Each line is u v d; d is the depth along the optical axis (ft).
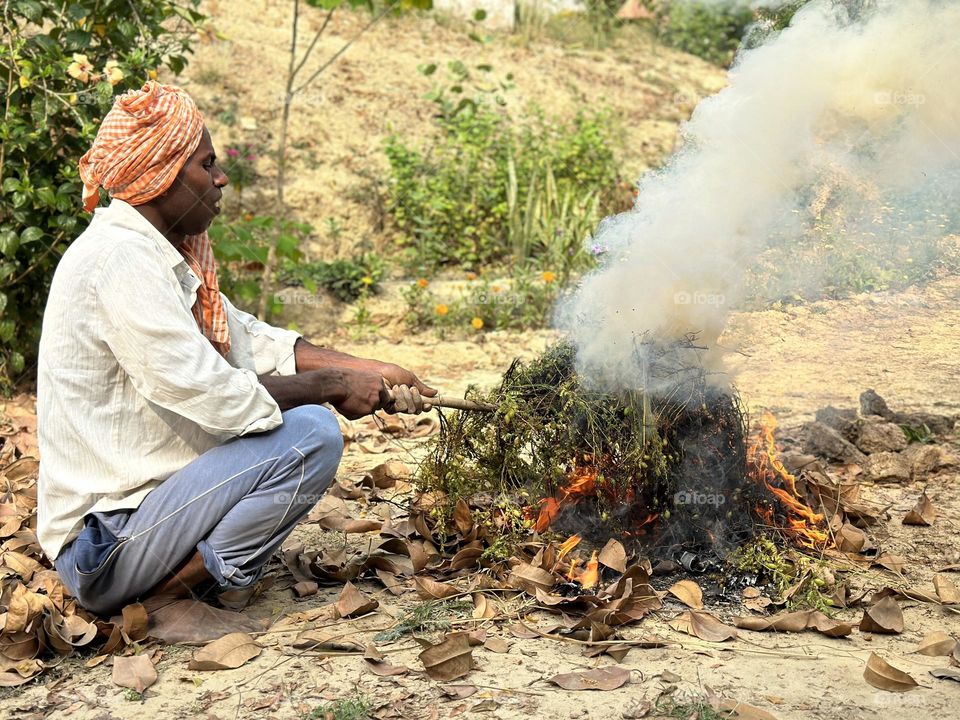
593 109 30.58
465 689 8.20
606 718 7.75
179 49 19.99
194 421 8.80
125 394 8.98
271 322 21.07
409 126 27.02
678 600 9.71
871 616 9.21
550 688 8.23
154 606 9.41
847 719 7.71
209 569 9.09
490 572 10.24
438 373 18.49
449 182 25.14
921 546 11.01
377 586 10.32
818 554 10.40
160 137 8.90
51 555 9.12
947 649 8.76
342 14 30.66
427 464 10.96
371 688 8.29
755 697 8.04
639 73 34.04
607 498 10.22
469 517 10.82
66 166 16.67
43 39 16.78
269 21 29.17
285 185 24.07
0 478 12.84
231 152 23.79
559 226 24.17
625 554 9.81
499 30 34.22
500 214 24.80
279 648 8.99
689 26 37.83
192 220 9.34
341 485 12.79
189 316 9.05
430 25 32.60
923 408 14.83
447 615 9.53
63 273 8.92
